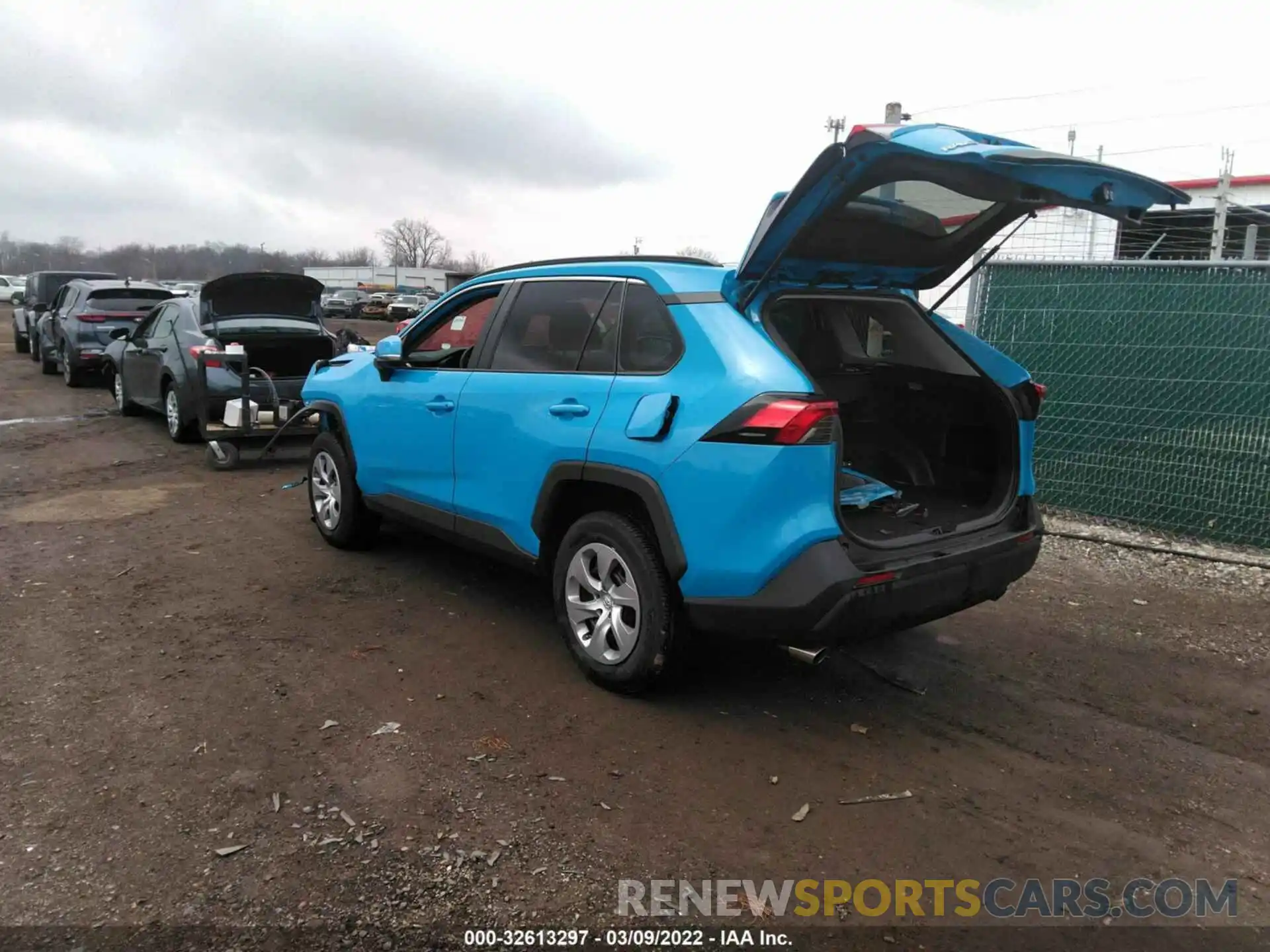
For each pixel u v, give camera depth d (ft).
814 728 12.27
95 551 19.04
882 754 11.66
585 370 13.00
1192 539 21.33
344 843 9.41
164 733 11.50
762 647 14.93
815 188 10.46
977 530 12.53
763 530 10.62
